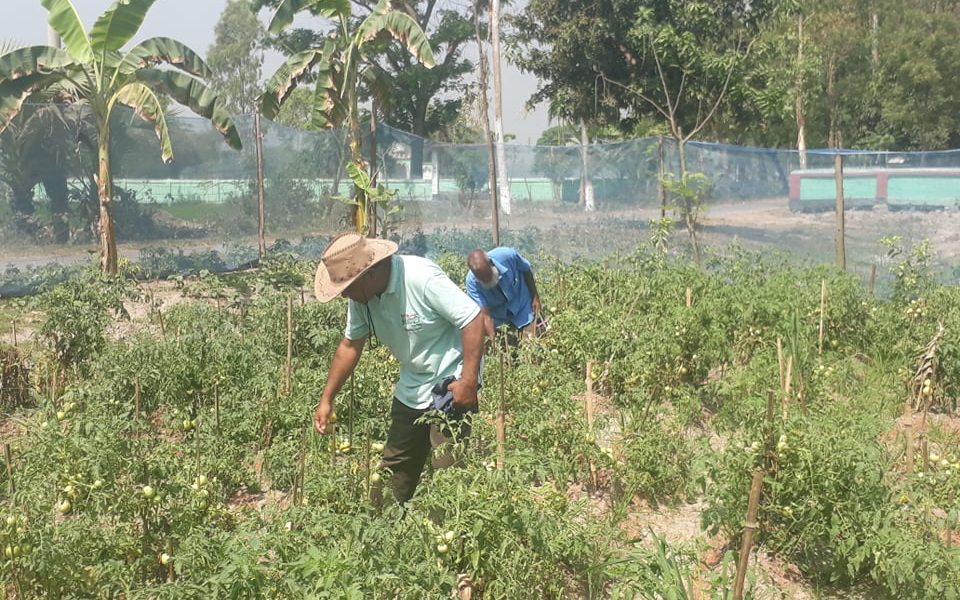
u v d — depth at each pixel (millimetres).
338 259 4445
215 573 3645
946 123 35000
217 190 14320
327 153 15133
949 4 35938
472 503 4020
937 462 5863
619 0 21250
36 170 12828
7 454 4602
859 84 34188
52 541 3918
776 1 20578
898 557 4316
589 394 5891
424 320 4590
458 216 15461
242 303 9578
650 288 9633
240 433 6090
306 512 3830
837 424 5555
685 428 6840
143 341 7402
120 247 13602
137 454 4551
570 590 4504
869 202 12719
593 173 14625
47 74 12617
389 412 6297
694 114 22750
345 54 14688
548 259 11461
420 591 3457
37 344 8094
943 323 8312
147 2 12352
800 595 4680
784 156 13125
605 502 5656
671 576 3906
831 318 8828
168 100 14852
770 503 4859
